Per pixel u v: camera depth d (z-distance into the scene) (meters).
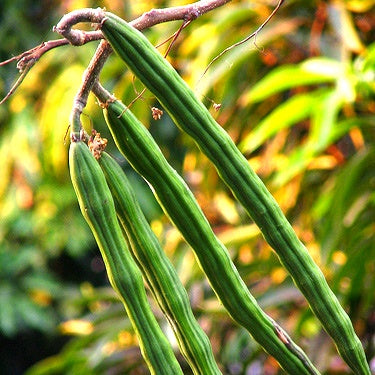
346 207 1.53
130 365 1.91
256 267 1.74
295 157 1.46
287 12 1.66
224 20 1.59
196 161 1.85
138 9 2.03
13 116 2.83
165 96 0.77
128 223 0.81
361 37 1.68
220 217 1.95
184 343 0.81
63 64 2.67
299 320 1.57
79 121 0.79
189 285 1.71
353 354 0.81
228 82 1.69
